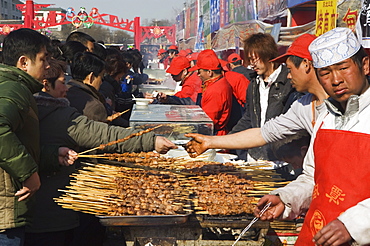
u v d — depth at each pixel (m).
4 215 2.39
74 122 3.10
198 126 4.11
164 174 3.06
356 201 1.87
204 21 16.44
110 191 2.80
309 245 2.04
